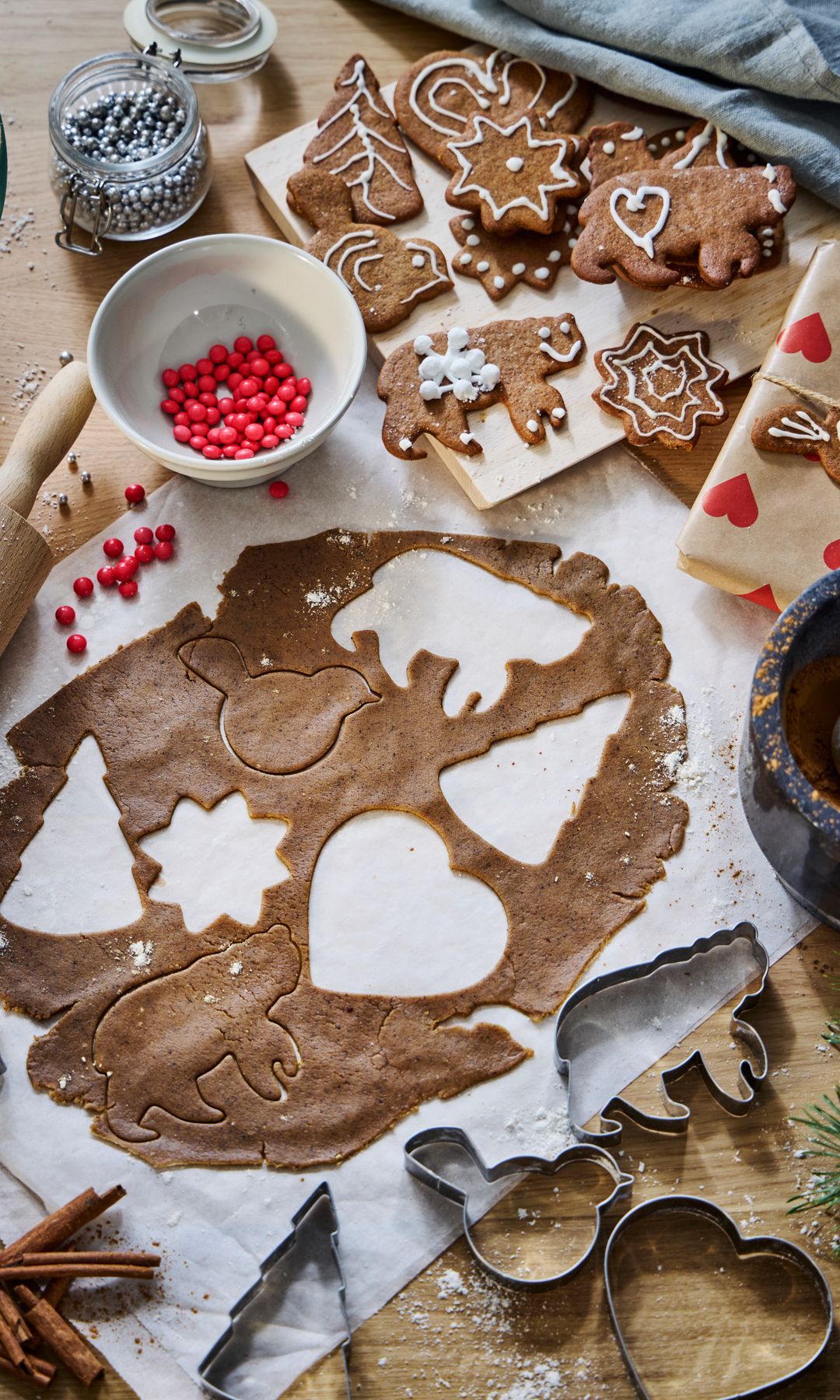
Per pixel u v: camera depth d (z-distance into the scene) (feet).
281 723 3.28
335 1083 3.09
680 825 3.24
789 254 3.47
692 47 3.42
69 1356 2.91
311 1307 2.98
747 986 3.17
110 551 3.35
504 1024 3.13
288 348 3.46
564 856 3.22
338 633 3.34
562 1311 2.99
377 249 3.46
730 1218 3.02
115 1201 2.97
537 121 3.49
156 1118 3.06
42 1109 3.06
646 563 3.39
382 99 3.54
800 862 3.03
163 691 3.29
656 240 3.36
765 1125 3.09
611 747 3.28
